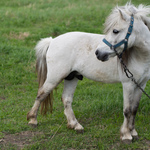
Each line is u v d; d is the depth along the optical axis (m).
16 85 8.53
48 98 5.99
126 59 4.82
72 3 22.16
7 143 5.21
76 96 7.83
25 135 5.58
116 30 4.46
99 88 8.44
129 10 4.63
